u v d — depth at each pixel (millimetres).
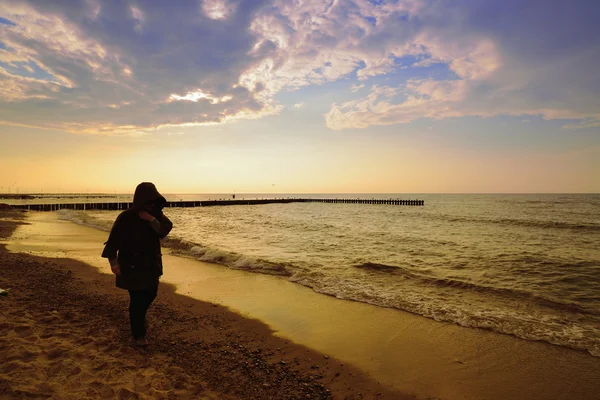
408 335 5285
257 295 7332
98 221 25391
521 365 4367
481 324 5723
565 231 23266
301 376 3945
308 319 5922
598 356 4609
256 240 17531
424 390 3770
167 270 9648
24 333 3859
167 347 4348
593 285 8781
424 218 37188
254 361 4215
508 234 21312
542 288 8453
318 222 31469
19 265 8469
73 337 4012
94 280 7582
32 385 2641
